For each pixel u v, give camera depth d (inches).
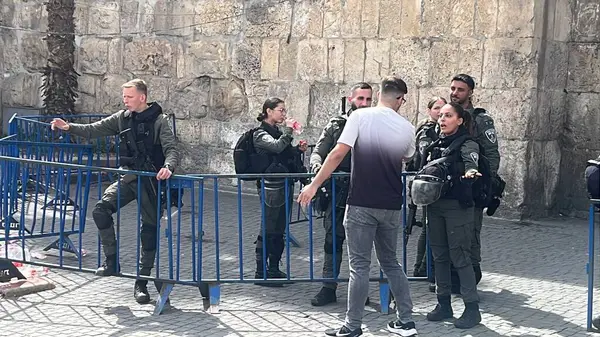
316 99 537.3
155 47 599.8
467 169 265.7
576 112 491.8
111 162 556.1
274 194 311.1
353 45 521.0
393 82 253.9
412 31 499.2
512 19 466.3
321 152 289.4
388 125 249.1
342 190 287.0
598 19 482.0
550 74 479.5
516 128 468.4
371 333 263.4
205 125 582.9
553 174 492.4
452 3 484.4
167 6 593.0
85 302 295.1
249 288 317.4
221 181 573.3
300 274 341.4
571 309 294.8
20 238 327.9
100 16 621.6
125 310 286.0
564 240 422.6
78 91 635.5
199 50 581.6
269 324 272.1
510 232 439.8
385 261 257.4
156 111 290.2
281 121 315.3
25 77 657.6
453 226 268.2
